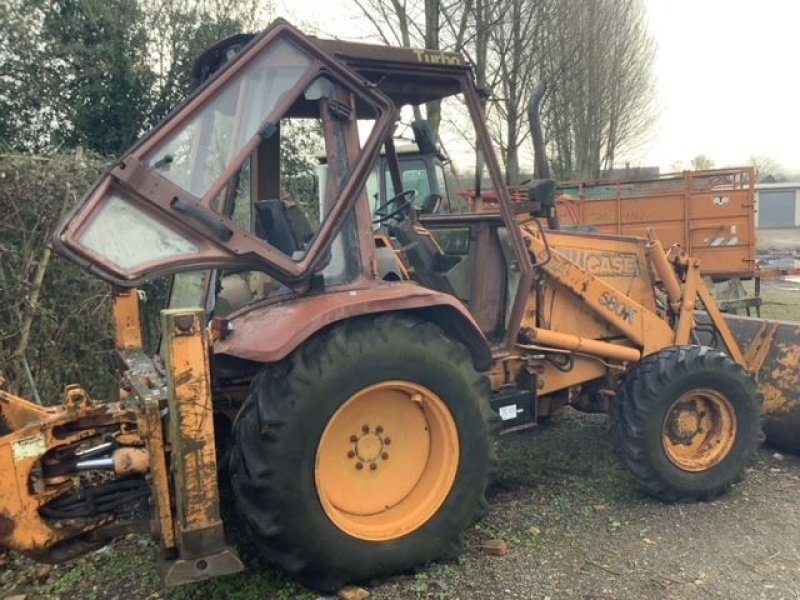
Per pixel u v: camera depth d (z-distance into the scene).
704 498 4.12
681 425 4.19
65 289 5.78
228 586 3.10
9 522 2.66
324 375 2.89
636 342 4.52
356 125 3.27
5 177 5.34
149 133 2.81
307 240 3.28
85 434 2.79
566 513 3.92
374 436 3.21
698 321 5.28
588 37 16.75
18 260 5.42
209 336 3.03
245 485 2.88
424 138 4.45
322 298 3.14
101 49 10.92
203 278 3.97
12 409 2.86
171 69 11.73
